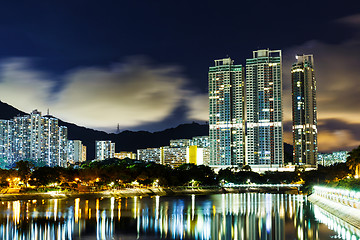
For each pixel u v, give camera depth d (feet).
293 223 462.60
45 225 442.91
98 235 386.52
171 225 454.81
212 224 463.83
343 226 433.07
